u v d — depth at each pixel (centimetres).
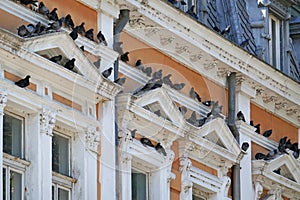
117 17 3366
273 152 3800
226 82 3694
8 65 3077
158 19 3438
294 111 3903
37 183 3112
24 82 3086
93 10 3319
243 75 3706
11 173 3084
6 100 3061
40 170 3120
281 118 3884
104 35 3325
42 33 3122
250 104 3769
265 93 3797
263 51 3825
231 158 3650
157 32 3438
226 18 3772
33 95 3117
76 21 3275
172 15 3466
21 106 3105
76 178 3228
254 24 3838
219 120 3591
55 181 3180
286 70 3916
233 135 3684
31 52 3098
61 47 3161
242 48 3662
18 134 3112
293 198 3884
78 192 3225
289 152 3838
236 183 3684
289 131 3916
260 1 3859
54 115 3159
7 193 3069
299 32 4044
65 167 3216
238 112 3706
